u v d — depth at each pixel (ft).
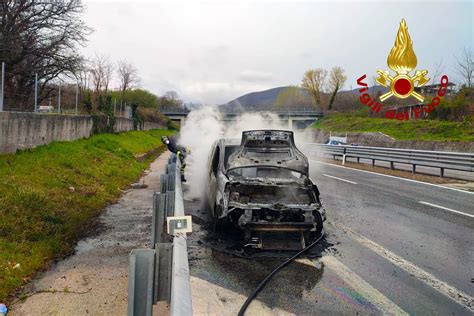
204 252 15.75
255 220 16.30
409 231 19.13
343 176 40.52
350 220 21.24
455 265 14.55
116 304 11.25
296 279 13.14
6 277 12.33
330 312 10.81
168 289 7.06
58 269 13.80
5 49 63.46
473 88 90.99
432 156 41.06
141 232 18.52
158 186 32.99
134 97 166.61
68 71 76.54
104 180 30.55
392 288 12.44
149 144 77.77
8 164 24.00
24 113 28.96
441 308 11.09
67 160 30.83
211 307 11.03
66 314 10.66
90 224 19.69
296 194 18.44
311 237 17.75
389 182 36.11
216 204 17.99
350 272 13.79
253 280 13.00
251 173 19.94
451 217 22.04
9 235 15.43
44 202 19.77
